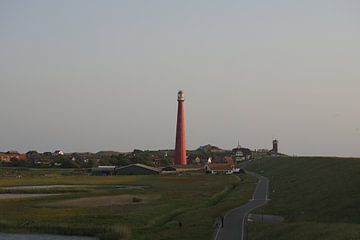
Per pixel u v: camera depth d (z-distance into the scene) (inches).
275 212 3112.7
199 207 3627.0
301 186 4384.8
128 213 3218.5
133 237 2460.6
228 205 3570.4
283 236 2117.4
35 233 2637.8
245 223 2662.4
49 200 4136.3
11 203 3882.9
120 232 2508.6
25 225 2760.8
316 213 2775.6
